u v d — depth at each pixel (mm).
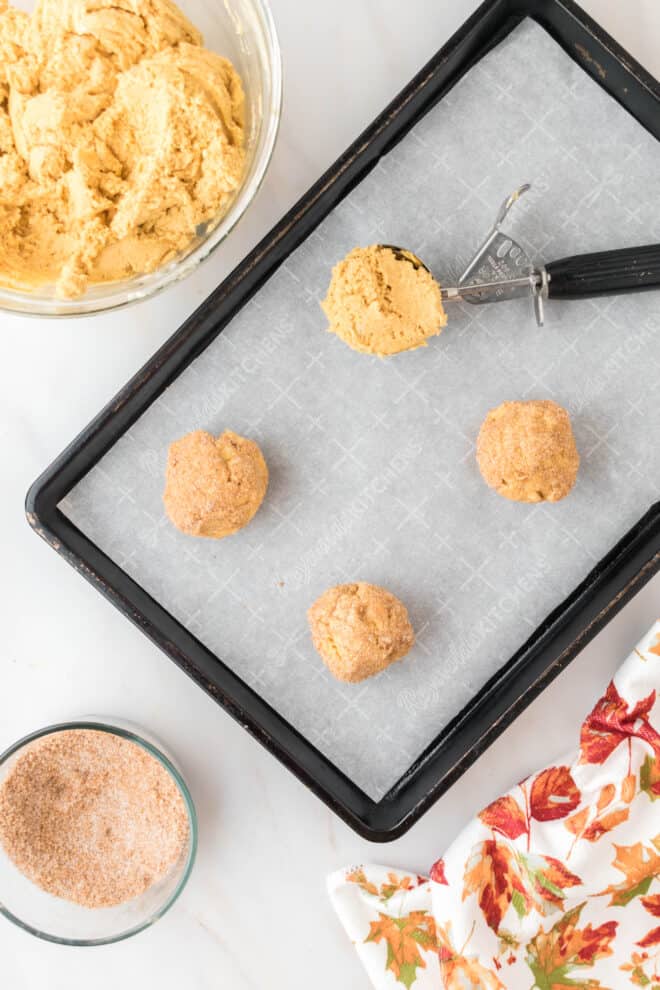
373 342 697
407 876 753
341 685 727
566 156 715
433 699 724
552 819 739
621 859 742
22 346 735
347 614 702
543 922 750
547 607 721
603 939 760
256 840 763
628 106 712
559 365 721
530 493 703
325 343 721
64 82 637
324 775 722
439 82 704
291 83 727
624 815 735
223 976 773
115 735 724
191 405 721
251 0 659
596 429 721
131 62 643
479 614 723
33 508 702
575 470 706
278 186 729
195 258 667
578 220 717
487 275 704
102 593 712
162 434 721
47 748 742
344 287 690
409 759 725
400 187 715
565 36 705
